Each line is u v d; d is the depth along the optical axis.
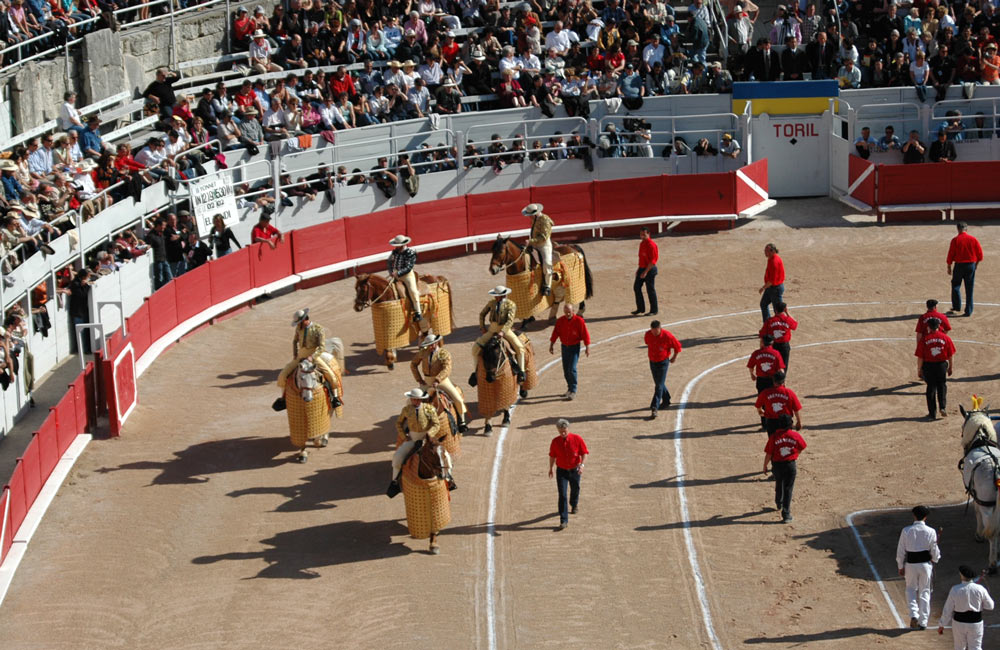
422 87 37.38
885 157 37.16
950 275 31.14
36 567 19.17
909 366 25.53
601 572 18.67
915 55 38.69
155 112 33.38
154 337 27.20
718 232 35.81
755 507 20.31
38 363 26.25
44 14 33.25
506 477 21.59
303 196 33.75
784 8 39.28
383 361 27.12
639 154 37.56
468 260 34.47
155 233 29.58
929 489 20.64
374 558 19.27
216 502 21.02
